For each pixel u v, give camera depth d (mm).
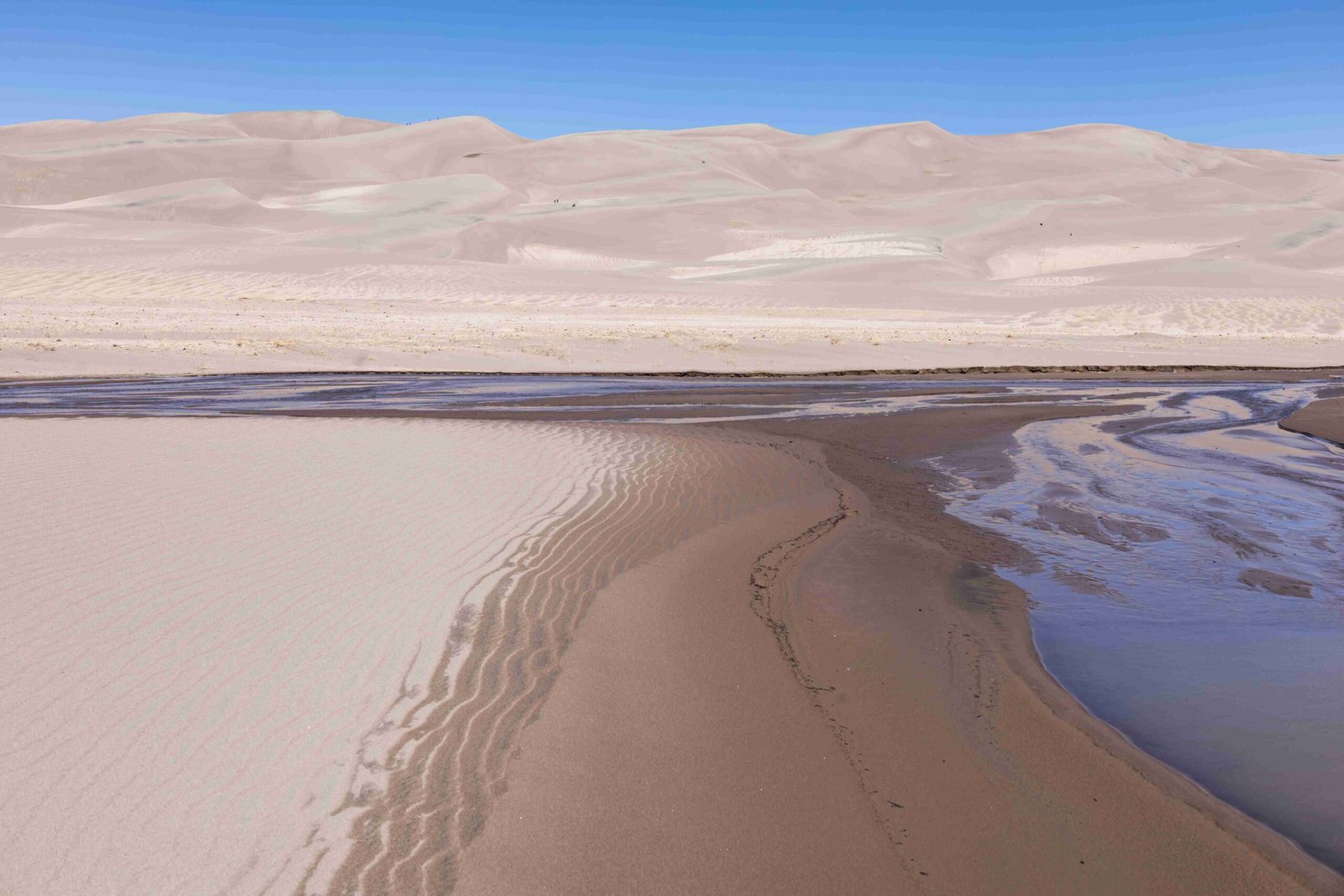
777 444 14086
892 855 3598
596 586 6660
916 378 29281
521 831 3578
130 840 3275
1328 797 4168
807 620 6359
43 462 10031
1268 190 173000
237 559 6625
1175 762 4480
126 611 5453
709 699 4957
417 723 4348
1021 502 10539
